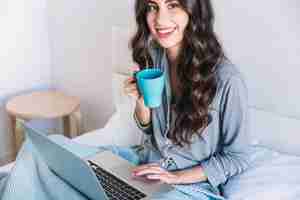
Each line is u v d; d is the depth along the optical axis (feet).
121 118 6.29
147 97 4.08
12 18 8.19
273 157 5.12
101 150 5.14
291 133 5.38
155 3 4.40
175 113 4.80
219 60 4.60
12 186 4.29
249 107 5.78
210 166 4.65
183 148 4.83
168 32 4.41
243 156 4.71
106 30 7.55
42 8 8.57
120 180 4.45
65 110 7.55
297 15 5.15
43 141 3.90
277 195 4.50
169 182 4.45
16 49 8.42
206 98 4.53
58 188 4.20
